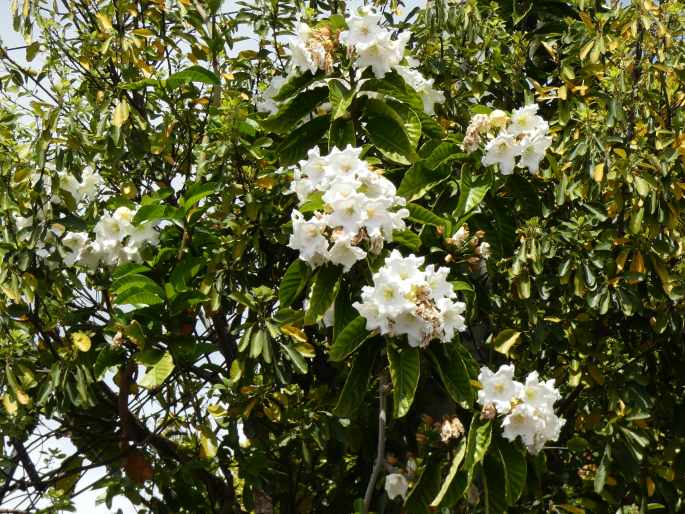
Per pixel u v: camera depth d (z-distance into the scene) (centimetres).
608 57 659
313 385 582
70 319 532
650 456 584
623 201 558
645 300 588
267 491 548
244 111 527
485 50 651
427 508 421
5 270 511
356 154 407
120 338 497
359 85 462
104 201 602
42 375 541
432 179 480
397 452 532
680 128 602
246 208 532
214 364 567
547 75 680
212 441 513
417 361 386
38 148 521
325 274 400
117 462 551
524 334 571
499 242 498
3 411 523
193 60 592
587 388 574
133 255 531
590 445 559
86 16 611
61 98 535
